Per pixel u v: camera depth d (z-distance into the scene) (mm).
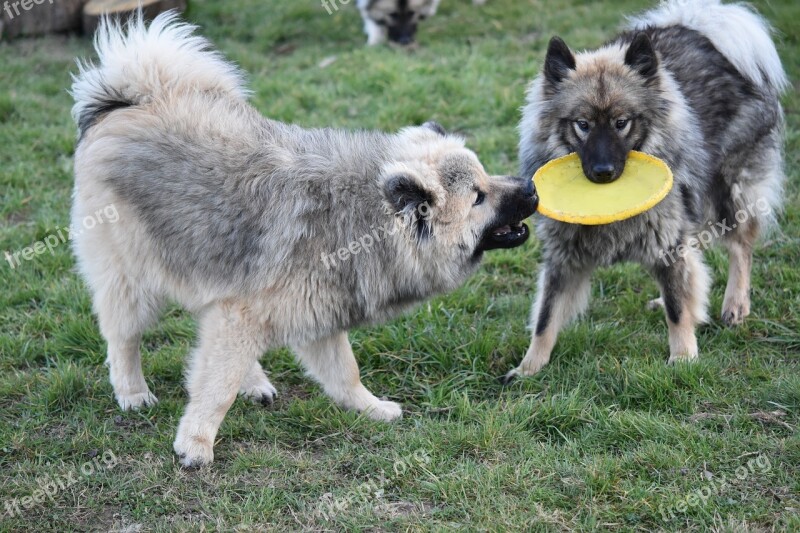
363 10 11438
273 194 4258
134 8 10859
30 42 11172
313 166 4332
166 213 4305
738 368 5070
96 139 4480
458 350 5402
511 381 5176
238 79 5215
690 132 5125
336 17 12359
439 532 3750
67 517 3979
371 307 4449
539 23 11312
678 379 4891
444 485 4098
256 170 4309
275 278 4191
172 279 4414
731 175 5746
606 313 5918
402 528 3842
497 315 5953
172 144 4340
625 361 5102
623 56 5082
